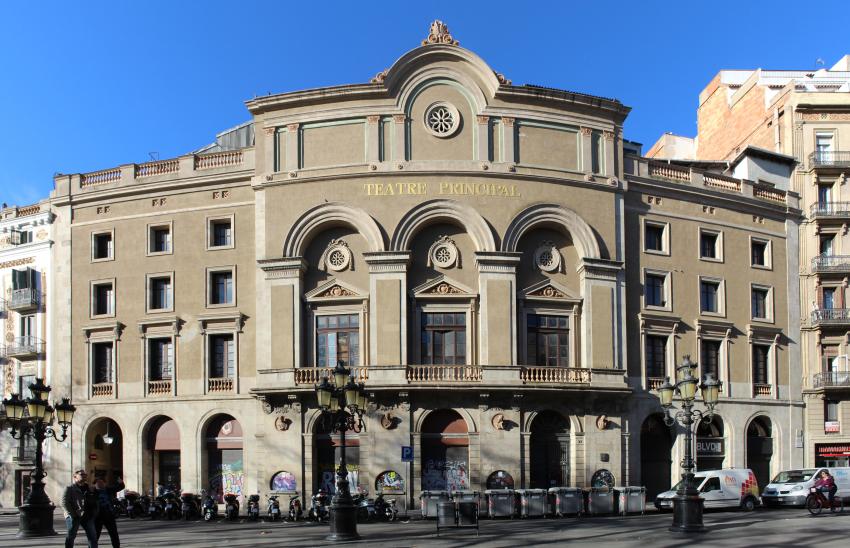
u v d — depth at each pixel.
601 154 41.12
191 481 38.91
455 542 23.67
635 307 41.22
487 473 36.97
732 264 44.28
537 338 39.41
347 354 38.44
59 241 42.84
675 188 42.91
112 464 42.25
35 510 27.03
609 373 39.03
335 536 24.27
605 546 22.20
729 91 58.66
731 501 36.03
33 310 43.28
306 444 37.44
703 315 42.88
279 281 38.47
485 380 37.12
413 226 38.44
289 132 39.59
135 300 41.00
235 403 38.97
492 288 38.22
